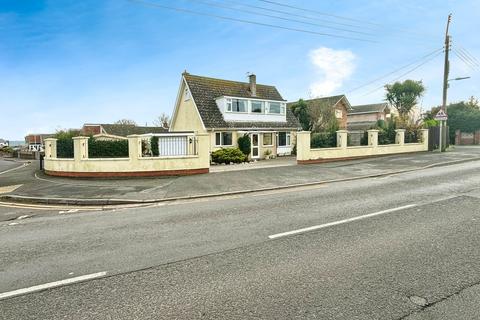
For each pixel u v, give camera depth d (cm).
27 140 7875
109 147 1630
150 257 502
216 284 404
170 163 1559
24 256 524
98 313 345
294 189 1131
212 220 717
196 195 1046
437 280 398
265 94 3284
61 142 1673
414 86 4781
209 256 498
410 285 387
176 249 534
